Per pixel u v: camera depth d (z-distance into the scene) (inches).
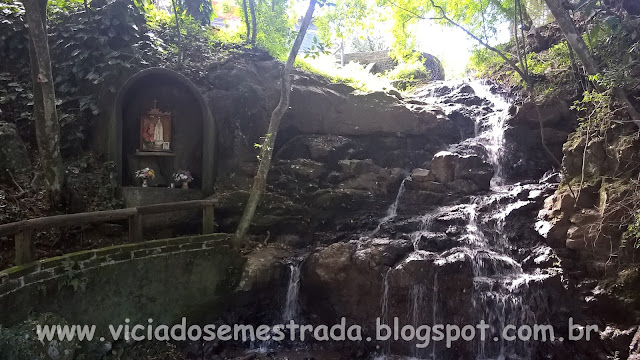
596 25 337.1
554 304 266.4
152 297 251.3
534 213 313.9
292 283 299.7
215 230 316.5
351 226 339.6
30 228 203.8
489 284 267.4
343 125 396.8
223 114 352.2
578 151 304.5
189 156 337.1
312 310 298.2
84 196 290.8
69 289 214.4
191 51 400.2
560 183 312.7
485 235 307.9
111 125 306.7
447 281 266.7
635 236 248.8
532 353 265.1
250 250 308.0
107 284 230.7
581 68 384.2
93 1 361.4
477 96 480.7
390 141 400.5
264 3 480.7
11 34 335.6
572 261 276.5
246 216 298.5
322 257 288.4
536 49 486.3
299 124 387.2
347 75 452.8
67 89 342.0
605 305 255.8
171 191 311.3
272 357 272.8
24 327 189.3
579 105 376.8
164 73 307.9
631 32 324.2
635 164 268.1
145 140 322.7
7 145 295.9
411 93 555.5
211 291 277.6
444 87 530.6
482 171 356.8
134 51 346.3
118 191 300.5
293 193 353.1
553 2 256.1
